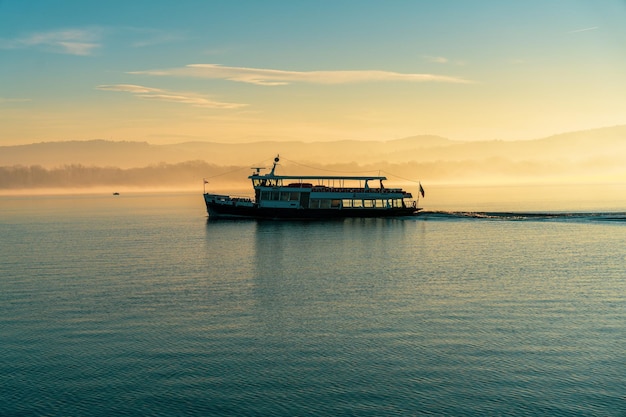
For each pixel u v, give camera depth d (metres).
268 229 161.50
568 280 84.38
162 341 58.09
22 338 59.50
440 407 44.34
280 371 50.47
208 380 48.91
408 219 183.00
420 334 59.28
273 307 70.50
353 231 153.00
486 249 117.12
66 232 175.12
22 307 71.75
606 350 54.38
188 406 44.78
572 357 52.81
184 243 136.12
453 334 59.16
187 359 53.28
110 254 118.88
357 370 50.53
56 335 60.28
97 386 48.06
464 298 73.88
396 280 86.12
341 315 66.56
